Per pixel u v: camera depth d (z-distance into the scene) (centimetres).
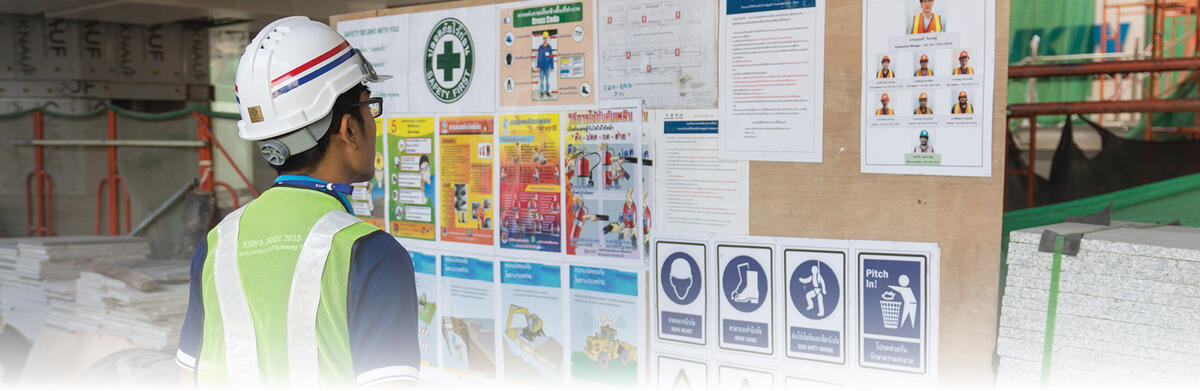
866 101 205
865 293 209
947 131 196
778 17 214
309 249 135
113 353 330
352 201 294
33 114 755
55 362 373
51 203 745
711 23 223
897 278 205
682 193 231
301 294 133
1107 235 184
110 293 367
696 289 231
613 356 244
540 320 256
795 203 216
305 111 141
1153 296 171
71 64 811
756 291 223
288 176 146
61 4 728
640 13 232
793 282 218
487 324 265
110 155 718
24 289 411
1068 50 456
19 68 792
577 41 242
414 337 137
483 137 261
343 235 135
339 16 292
